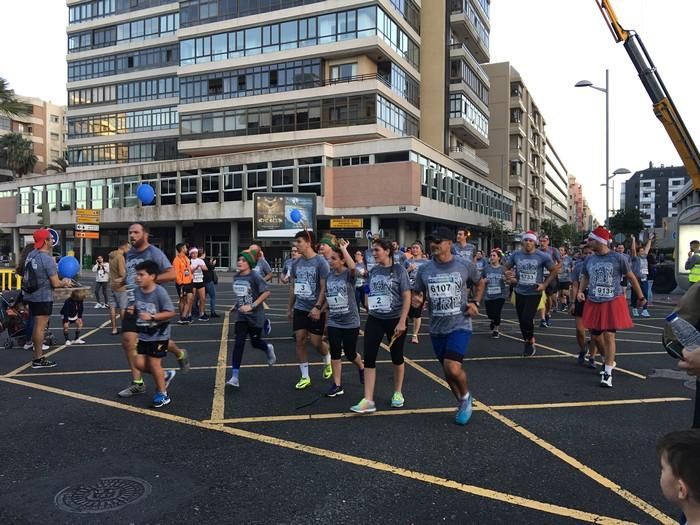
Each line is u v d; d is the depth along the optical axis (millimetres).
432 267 5055
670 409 5500
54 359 7949
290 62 37281
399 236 34188
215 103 39656
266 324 6520
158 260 5672
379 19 34812
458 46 43344
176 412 5332
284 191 34219
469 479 3773
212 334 10430
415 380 6703
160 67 51125
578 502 3438
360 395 5980
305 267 6242
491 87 64500
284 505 3375
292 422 5031
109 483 3678
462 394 5000
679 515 3270
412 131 40531
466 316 5004
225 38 39594
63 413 5293
